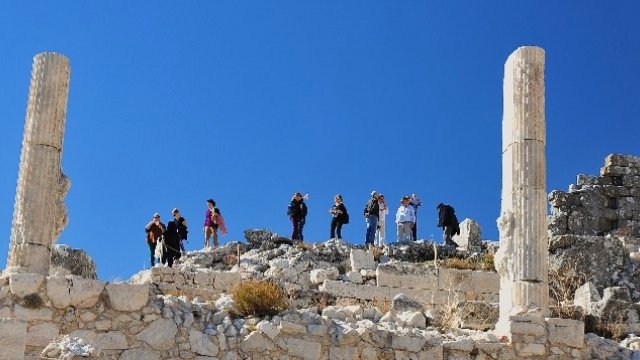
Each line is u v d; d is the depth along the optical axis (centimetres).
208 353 2244
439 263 3300
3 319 2008
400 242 3606
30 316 2173
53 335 2170
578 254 3272
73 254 3228
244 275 2995
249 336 2269
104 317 2216
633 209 4109
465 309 2633
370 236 3612
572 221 4075
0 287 2194
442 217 3775
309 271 3191
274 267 3159
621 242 3309
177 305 2292
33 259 2358
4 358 1981
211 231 3753
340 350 2292
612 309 2645
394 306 2673
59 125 2469
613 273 3253
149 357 2212
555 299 3095
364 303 2986
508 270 2441
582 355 2364
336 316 2436
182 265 3284
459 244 3931
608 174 4175
